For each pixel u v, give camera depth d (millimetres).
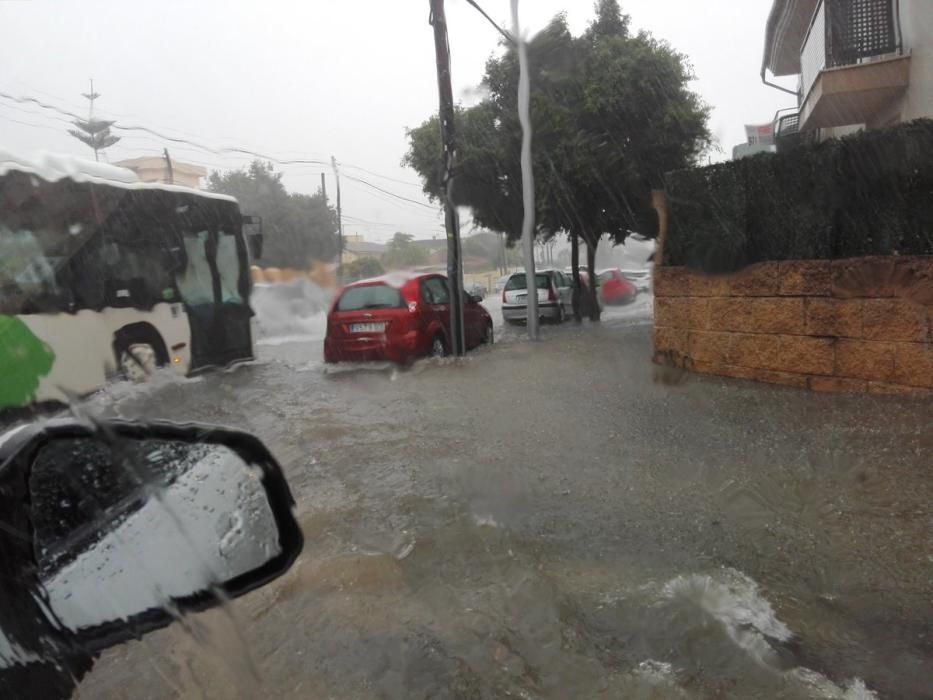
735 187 6379
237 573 2189
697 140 14141
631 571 3127
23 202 6520
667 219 7145
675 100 13680
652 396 6238
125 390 7438
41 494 1793
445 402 6832
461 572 3193
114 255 7590
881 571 3029
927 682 2287
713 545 3357
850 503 3715
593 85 13086
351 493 4328
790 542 3342
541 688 2322
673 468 4453
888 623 2648
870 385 5520
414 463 4883
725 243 6469
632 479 4320
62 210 6934
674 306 7078
